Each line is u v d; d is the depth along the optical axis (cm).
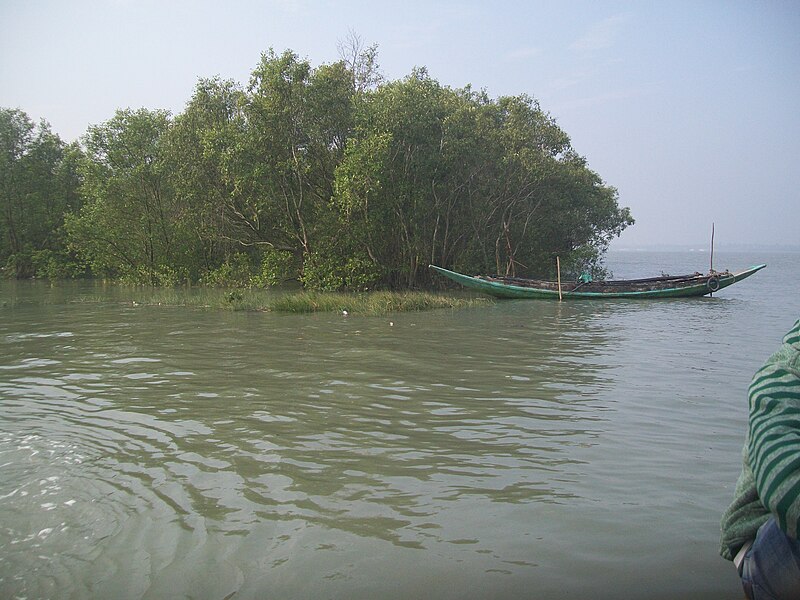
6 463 534
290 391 794
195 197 2853
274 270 2681
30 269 3853
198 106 2814
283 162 2619
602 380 865
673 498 457
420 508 442
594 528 409
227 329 1404
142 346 1155
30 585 347
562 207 3378
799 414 181
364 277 2638
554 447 575
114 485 486
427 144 2700
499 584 343
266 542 393
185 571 360
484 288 2422
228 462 537
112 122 3122
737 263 9162
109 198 3148
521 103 2933
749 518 207
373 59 3169
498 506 445
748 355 1083
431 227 3025
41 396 772
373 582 346
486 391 797
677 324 1577
